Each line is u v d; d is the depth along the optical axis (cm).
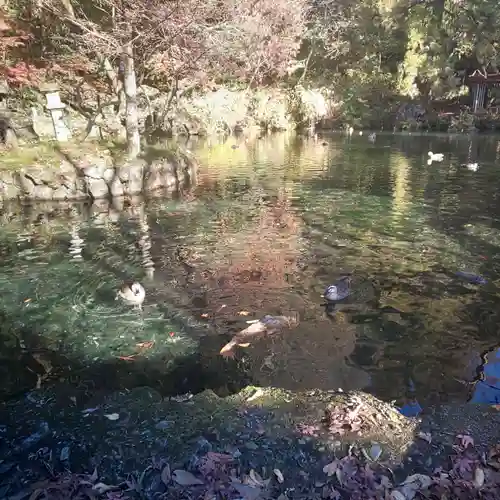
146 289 588
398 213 975
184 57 1402
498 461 276
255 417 320
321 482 262
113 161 1185
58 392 370
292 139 2503
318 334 478
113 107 1856
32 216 963
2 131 1238
